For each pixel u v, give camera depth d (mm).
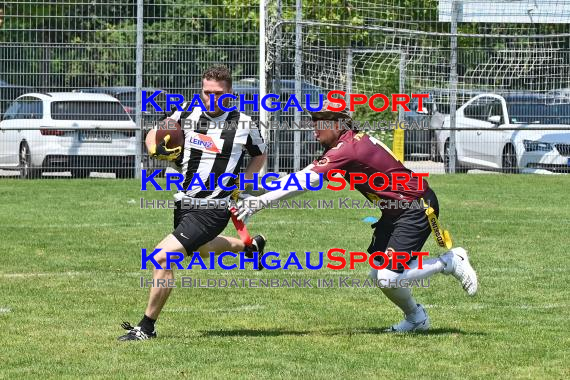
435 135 55094
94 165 52750
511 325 22453
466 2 54594
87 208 42094
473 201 45312
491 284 27359
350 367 18531
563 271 29297
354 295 25938
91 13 52500
